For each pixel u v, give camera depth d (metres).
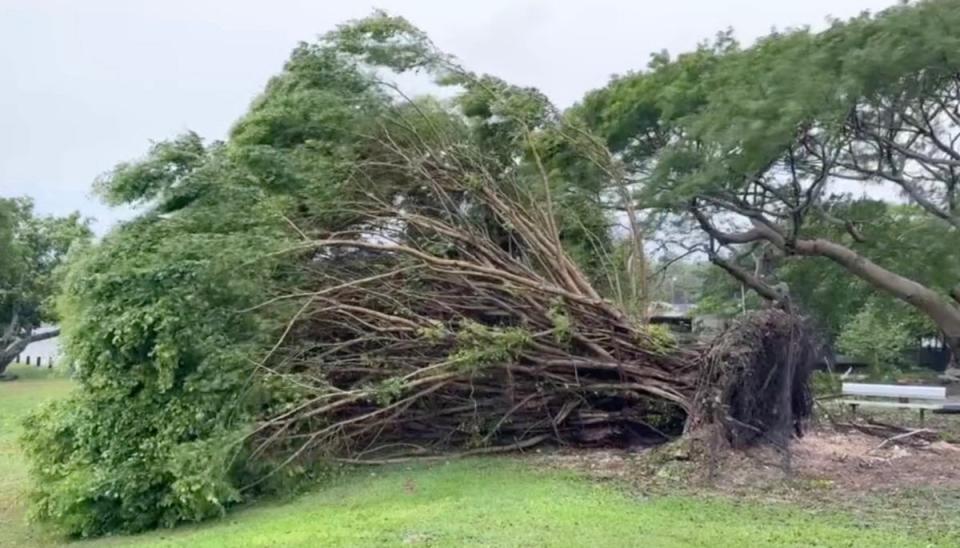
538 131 12.71
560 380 9.88
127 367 8.31
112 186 9.25
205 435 8.20
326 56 11.30
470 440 9.94
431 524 6.42
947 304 14.31
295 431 8.87
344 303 9.77
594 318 10.09
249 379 8.54
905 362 23.97
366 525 6.54
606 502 7.10
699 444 8.52
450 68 12.04
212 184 9.39
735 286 18.92
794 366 9.07
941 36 11.67
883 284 14.24
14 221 35.28
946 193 14.55
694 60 16.53
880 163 14.47
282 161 10.12
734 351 8.62
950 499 7.22
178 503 7.91
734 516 6.55
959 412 12.57
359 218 10.41
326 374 9.48
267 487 8.60
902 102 13.28
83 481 7.94
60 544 7.84
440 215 11.05
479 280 10.20
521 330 9.54
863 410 13.96
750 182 14.98
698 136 13.84
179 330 8.27
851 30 12.84
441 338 9.48
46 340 40.97
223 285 8.59
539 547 5.64
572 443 10.25
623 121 16.52
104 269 8.60
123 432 8.13
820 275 16.92
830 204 15.76
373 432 9.89
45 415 8.39
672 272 19.67
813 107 12.23
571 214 12.40
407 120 11.22
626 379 9.91
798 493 7.44
